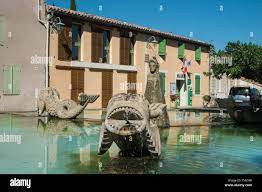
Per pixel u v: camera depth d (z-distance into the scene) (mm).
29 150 9188
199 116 20312
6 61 21125
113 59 27000
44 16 22312
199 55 35250
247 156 8758
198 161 8070
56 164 7664
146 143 7832
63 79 23469
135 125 7426
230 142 10789
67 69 23688
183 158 8344
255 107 18062
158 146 8070
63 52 23391
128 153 8164
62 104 16500
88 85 25125
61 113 16281
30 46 21891
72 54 24531
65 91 23562
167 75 31500
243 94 21406
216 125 15125
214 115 21156
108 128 7465
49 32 22469
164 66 31203
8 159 8156
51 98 16906
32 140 10703
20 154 8695
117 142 7926
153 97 14359
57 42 23016
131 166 7422
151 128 8055
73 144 10055
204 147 9859
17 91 21391
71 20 23859
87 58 25109
